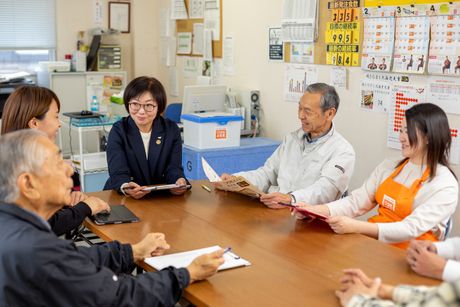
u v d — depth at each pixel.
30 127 2.43
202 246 2.11
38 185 1.53
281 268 1.90
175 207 2.62
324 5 4.06
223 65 5.28
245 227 2.34
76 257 1.53
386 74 3.65
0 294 1.43
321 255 2.03
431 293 1.27
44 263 1.44
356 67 3.86
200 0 5.54
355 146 3.94
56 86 5.98
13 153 1.51
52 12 6.30
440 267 1.82
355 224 2.28
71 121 4.79
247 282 1.78
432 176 2.42
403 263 1.96
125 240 2.17
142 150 3.04
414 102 3.48
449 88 3.28
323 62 4.12
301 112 2.95
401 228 2.30
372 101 3.77
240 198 2.80
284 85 4.54
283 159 3.15
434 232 2.42
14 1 6.11
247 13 4.87
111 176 2.96
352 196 2.66
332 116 2.95
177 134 3.16
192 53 5.80
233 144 4.21
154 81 3.00
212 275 1.79
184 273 1.71
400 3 3.48
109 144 3.03
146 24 6.56
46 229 1.54
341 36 3.94
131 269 2.01
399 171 2.55
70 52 6.46
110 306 1.55
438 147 2.40
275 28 4.55
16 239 1.44
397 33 3.53
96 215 2.43
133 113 2.98
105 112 6.07
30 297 1.44
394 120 3.62
